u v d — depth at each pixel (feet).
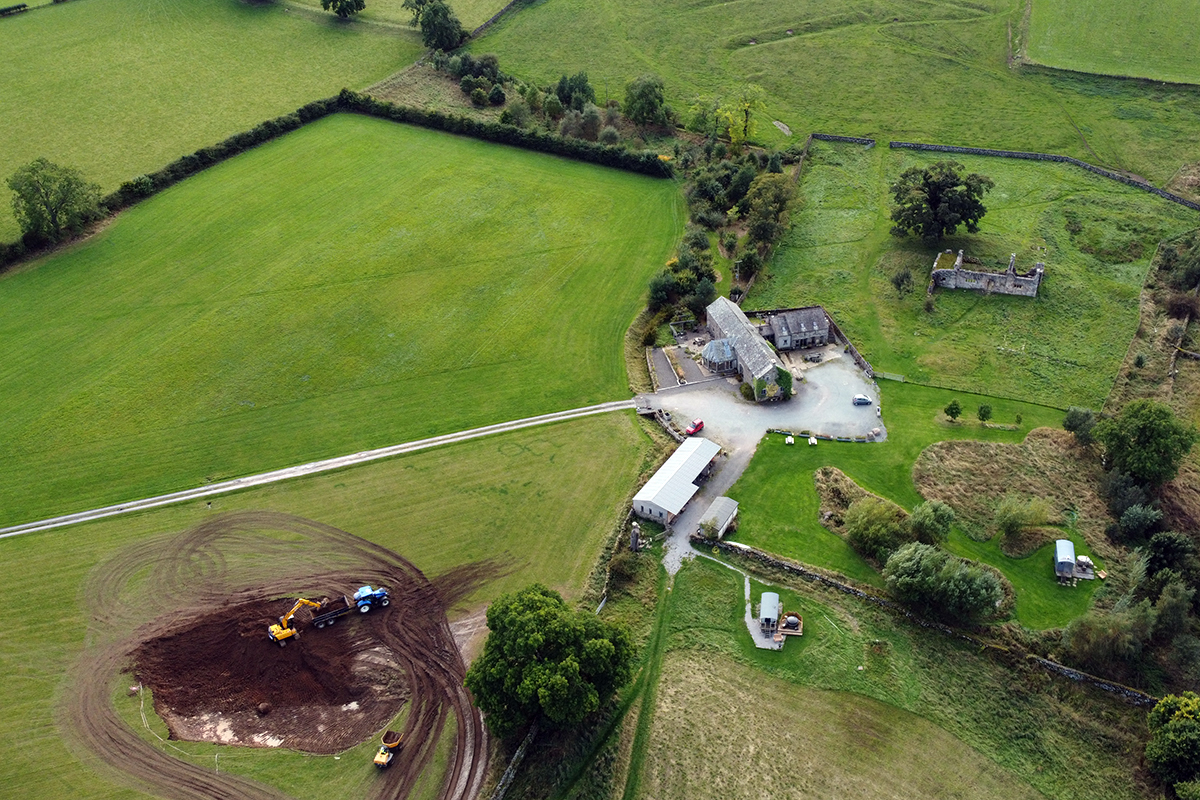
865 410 363.97
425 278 448.65
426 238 479.41
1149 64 615.98
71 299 432.66
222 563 303.07
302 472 339.98
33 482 336.90
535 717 251.19
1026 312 411.75
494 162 552.82
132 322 418.10
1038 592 290.76
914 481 329.31
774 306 424.05
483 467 340.39
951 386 374.22
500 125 570.87
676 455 332.60
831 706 262.88
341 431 359.05
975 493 323.98
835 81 633.61
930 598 279.90
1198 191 493.36
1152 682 264.31
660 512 315.37
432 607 286.87
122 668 271.28
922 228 449.06
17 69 632.38
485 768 244.63
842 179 528.22
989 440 346.33
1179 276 420.77
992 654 273.13
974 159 543.80
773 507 323.98
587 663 242.99
